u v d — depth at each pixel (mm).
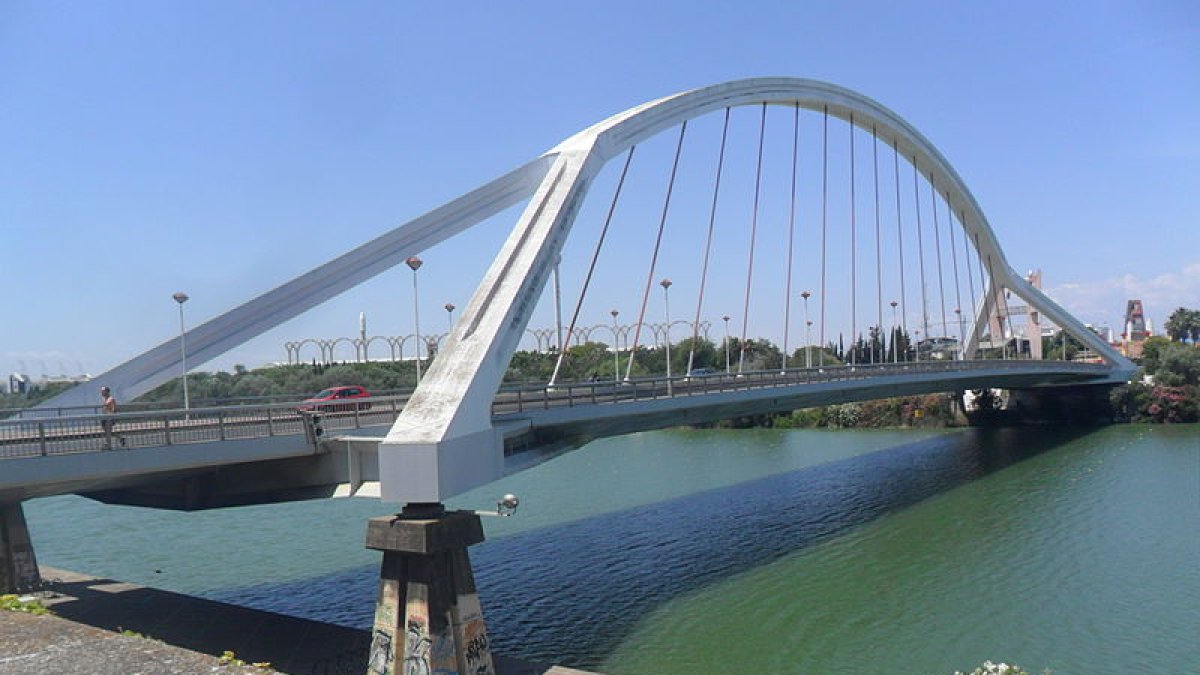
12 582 23203
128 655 9938
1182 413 72125
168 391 60156
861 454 62188
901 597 25078
